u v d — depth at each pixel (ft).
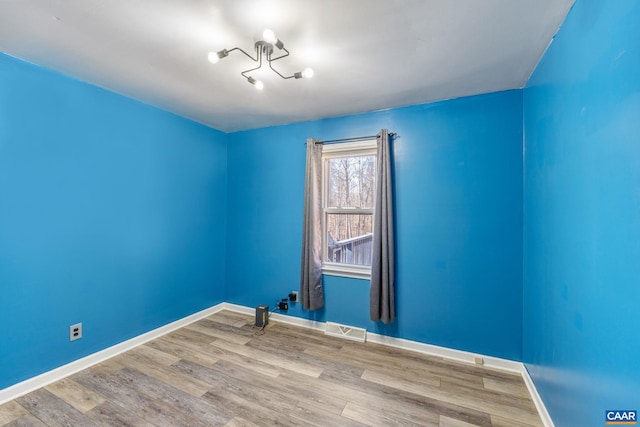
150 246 9.08
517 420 5.60
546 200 5.56
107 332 7.89
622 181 3.08
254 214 11.42
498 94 7.61
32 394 6.20
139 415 5.59
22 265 6.28
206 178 11.15
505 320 7.51
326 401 6.11
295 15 4.69
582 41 4.03
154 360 7.73
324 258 10.16
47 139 6.68
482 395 6.36
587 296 3.88
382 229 8.54
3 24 5.01
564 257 4.65
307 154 9.93
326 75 6.86
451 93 7.80
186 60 6.28
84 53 6.01
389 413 5.75
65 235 7.02
